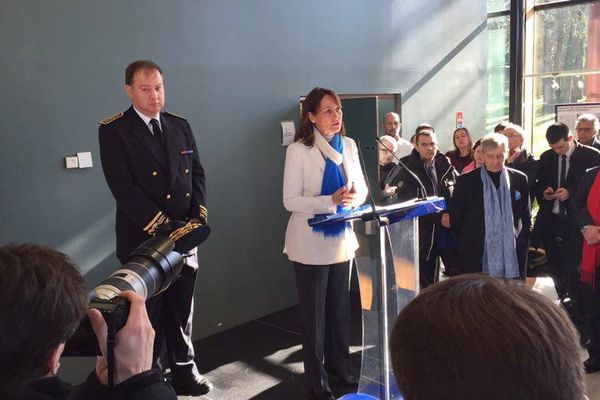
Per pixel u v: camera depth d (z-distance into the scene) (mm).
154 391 875
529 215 3217
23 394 708
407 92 5055
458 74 5652
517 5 5859
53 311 712
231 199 3762
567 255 3193
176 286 2797
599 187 2898
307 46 4156
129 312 908
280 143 4027
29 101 2770
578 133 4051
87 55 2975
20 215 2770
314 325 2645
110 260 3137
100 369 942
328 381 2898
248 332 3752
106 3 3035
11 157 2725
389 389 2213
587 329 2994
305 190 2566
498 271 3023
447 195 3781
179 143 2605
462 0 5605
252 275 3934
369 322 2363
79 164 2949
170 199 2537
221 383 3027
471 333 475
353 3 4477
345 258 2625
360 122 4242
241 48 3732
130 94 2514
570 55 5914
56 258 766
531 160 4008
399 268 2359
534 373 459
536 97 6152
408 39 5012
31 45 2760
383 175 4258
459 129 4672
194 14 3457
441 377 478
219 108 3641
